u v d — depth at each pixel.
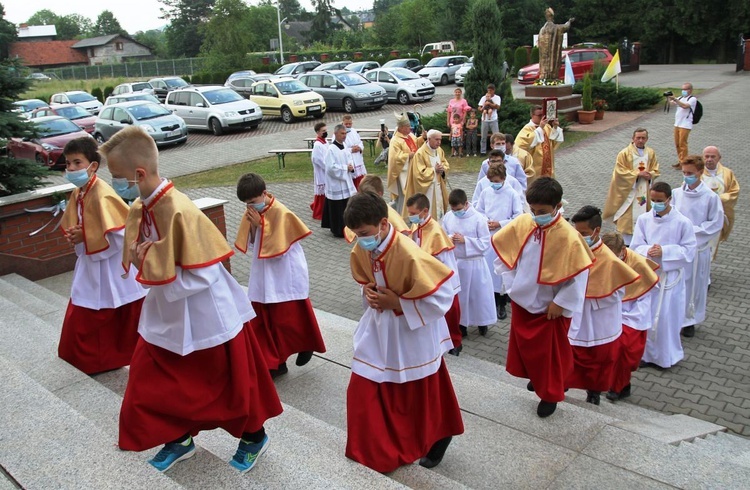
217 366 3.19
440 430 3.77
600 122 21.05
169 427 3.12
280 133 22.73
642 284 5.54
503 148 9.34
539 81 21.16
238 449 3.40
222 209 8.72
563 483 3.69
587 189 13.13
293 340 5.27
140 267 2.99
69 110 23.62
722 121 19.48
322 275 9.36
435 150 10.23
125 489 2.78
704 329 7.18
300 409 4.78
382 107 27.23
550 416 4.53
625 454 4.00
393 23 64.31
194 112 23.36
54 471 2.90
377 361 3.58
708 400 5.77
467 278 6.99
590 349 5.18
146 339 3.18
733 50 43.62
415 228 5.94
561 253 4.31
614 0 46.44
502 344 7.11
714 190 7.75
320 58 51.62
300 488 3.18
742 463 4.16
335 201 10.87
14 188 8.50
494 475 3.78
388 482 3.32
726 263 9.03
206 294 3.12
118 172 2.98
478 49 18.16
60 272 8.34
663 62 46.38
